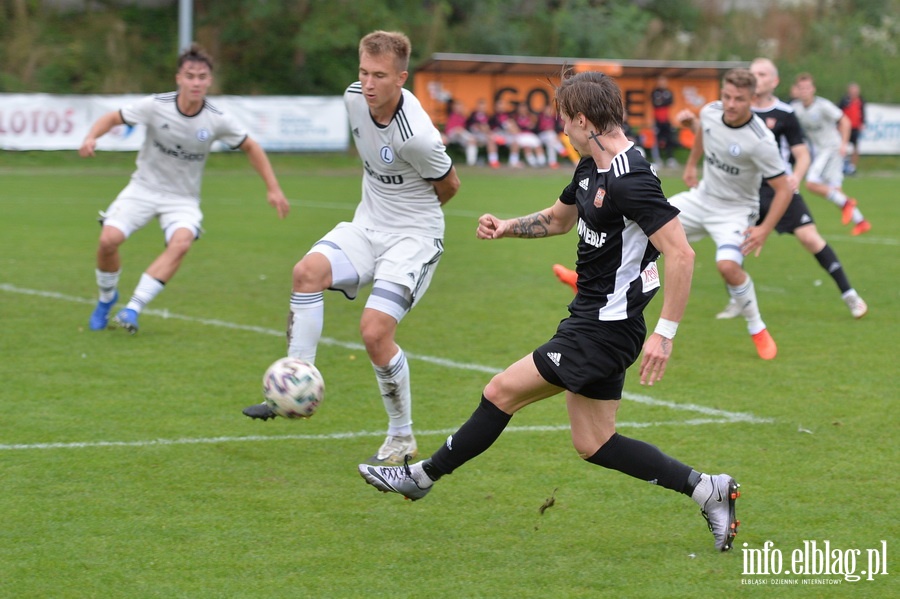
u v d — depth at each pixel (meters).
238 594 10.70
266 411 14.06
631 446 11.90
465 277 33.03
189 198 24.09
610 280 11.27
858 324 25.58
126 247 38.25
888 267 35.00
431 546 12.09
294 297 15.10
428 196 15.58
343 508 13.27
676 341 23.58
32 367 20.31
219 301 28.12
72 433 16.14
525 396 11.76
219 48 90.94
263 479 14.31
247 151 23.45
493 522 12.87
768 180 21.55
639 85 85.62
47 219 44.97
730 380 19.97
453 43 93.75
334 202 54.94
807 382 19.83
